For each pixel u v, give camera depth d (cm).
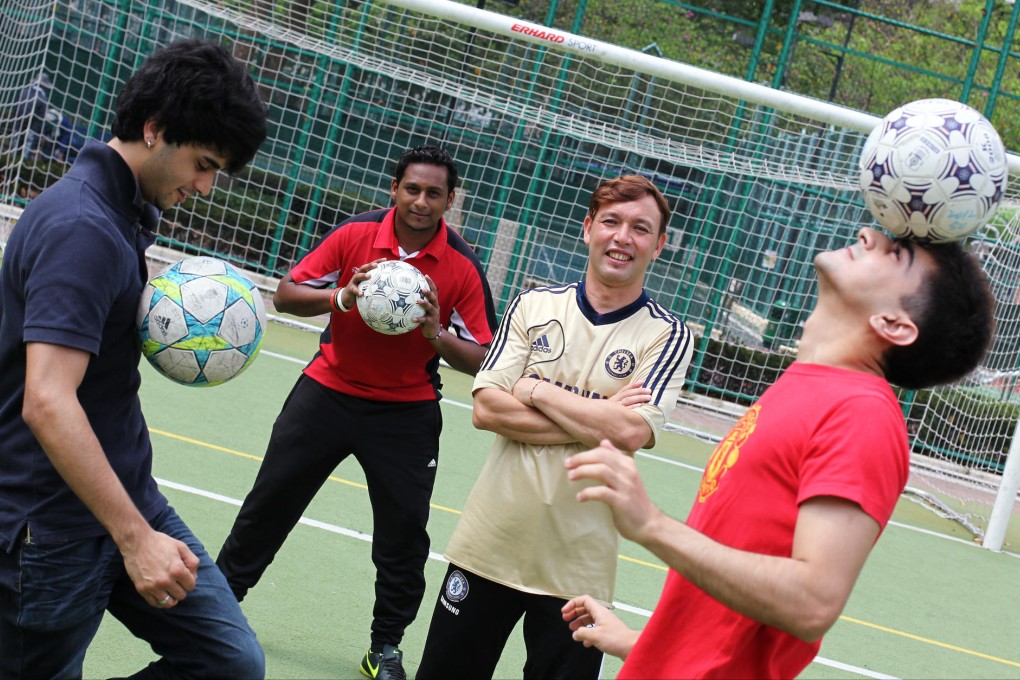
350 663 368
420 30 986
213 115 206
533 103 1014
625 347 291
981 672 502
